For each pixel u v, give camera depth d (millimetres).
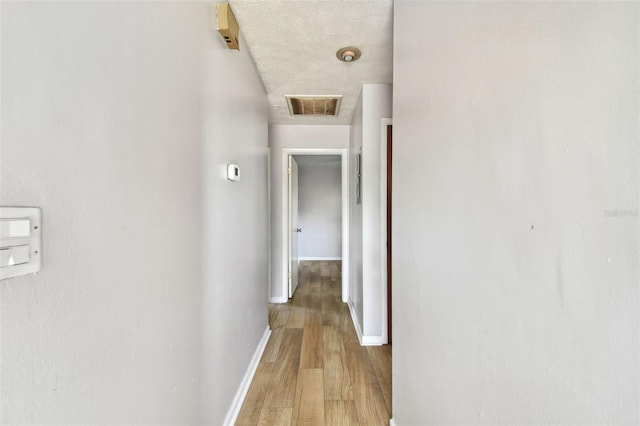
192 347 1158
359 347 2545
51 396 572
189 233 1139
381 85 2559
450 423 921
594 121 452
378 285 2590
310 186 6891
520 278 611
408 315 1312
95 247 676
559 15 512
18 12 517
